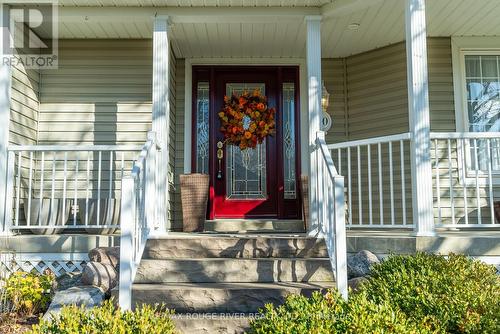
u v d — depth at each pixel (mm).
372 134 6168
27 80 5445
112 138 5855
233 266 3803
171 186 5930
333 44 6043
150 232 4180
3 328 3516
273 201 6293
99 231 5055
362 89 6316
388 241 4188
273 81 6500
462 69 5922
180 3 4844
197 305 3434
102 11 4934
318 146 4441
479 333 2508
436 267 3348
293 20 5062
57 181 5734
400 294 2904
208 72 6469
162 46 4887
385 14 5129
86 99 5879
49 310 3457
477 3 5004
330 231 3854
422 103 4246
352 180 6301
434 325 2590
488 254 4070
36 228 4613
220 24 5285
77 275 4387
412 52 4305
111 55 5941
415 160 4188
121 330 2207
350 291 3043
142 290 3451
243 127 6305
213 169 6250
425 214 4125
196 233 5301
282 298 3441
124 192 3354
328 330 2184
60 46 5922
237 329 3145
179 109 6281
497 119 5938
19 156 4727
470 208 5672
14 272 4191
